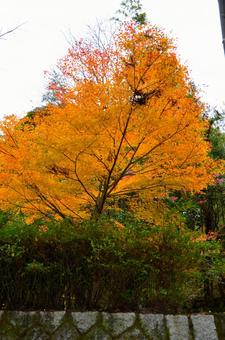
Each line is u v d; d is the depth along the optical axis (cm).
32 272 450
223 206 1062
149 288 454
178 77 551
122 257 456
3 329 428
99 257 450
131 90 550
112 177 653
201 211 1062
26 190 632
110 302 454
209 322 432
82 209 711
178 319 433
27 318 434
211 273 559
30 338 424
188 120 555
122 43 540
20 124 616
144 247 458
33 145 577
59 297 453
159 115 554
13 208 666
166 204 805
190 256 462
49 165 579
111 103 561
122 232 469
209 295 923
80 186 616
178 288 458
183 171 605
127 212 768
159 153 596
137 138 581
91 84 584
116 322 429
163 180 616
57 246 454
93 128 541
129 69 543
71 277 452
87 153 570
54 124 581
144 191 666
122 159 614
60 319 432
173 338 422
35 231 459
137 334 424
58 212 674
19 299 454
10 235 457
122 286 455
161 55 538
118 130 567
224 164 642
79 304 453
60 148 547
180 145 582
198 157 593
